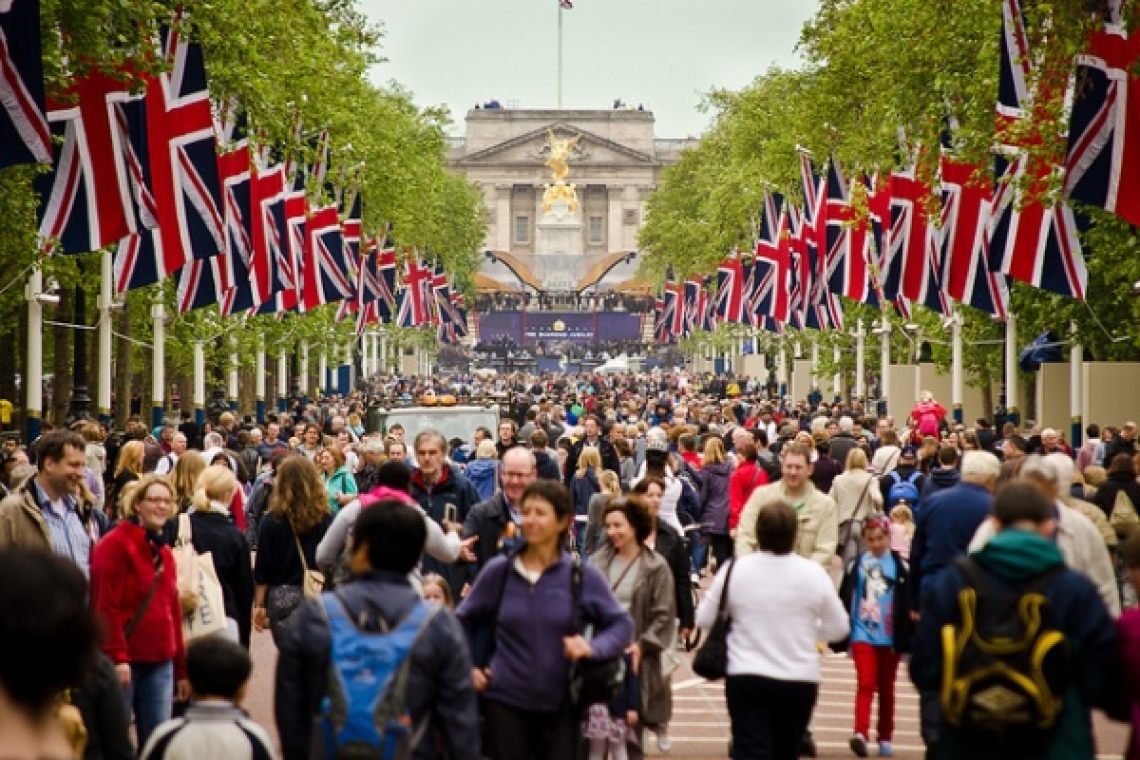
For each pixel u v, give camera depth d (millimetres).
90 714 19719
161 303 86625
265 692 36406
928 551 27750
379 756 16922
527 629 20578
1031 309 78250
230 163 66062
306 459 30344
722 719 34625
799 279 104625
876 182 82812
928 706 27219
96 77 48562
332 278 89312
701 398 136250
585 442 61188
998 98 55094
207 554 27922
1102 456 62656
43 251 59562
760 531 23703
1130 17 43375
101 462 51031
